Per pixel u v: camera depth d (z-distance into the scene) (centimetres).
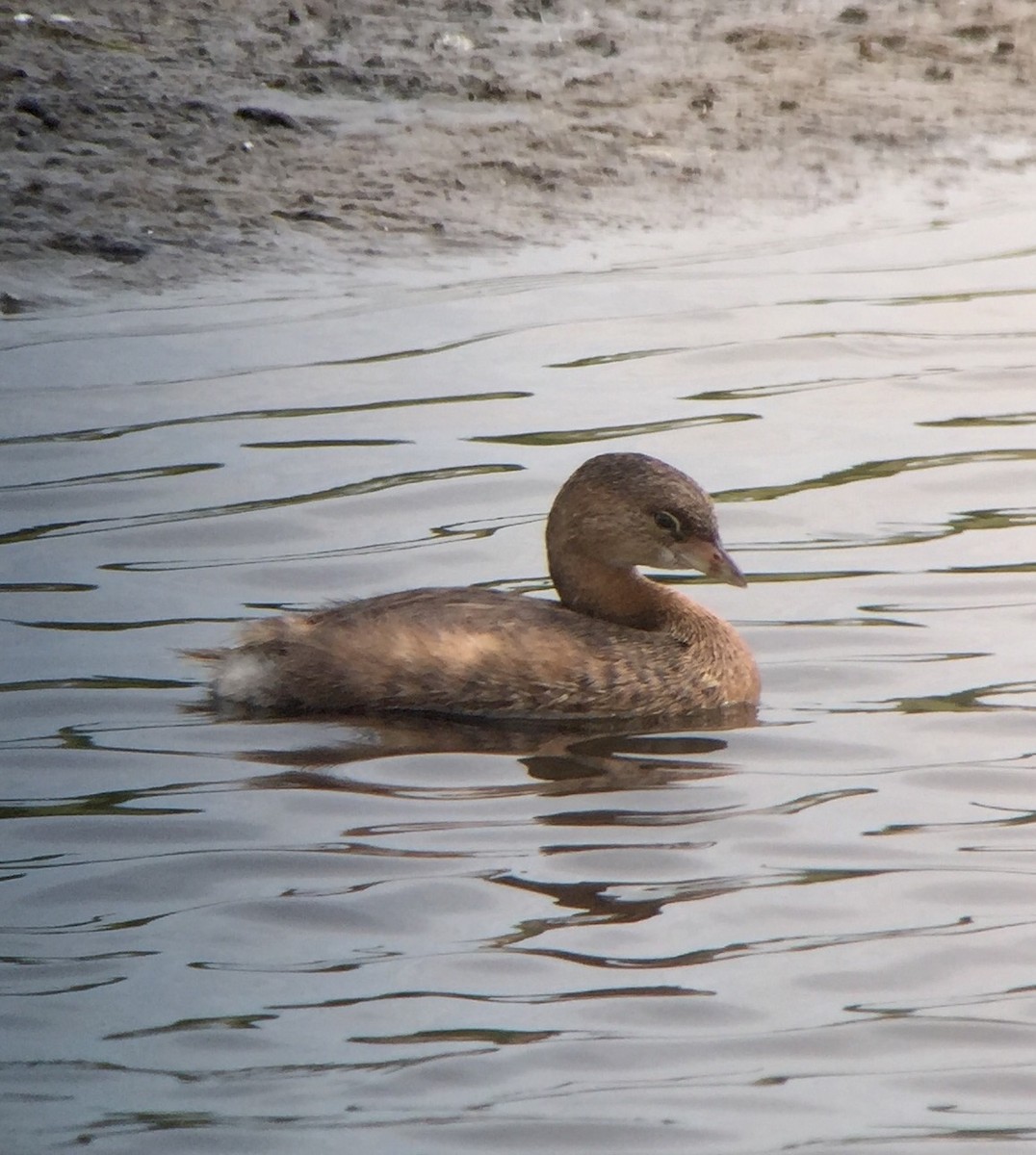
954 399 1712
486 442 1630
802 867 1036
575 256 2003
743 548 1460
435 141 2212
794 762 1166
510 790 1128
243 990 927
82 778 1138
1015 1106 846
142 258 1959
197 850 1054
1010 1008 912
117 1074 863
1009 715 1209
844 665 1290
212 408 1688
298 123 2222
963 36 2545
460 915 989
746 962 949
